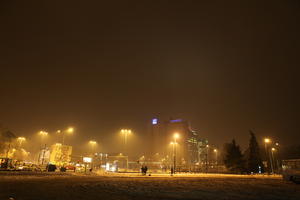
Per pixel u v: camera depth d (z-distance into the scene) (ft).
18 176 121.08
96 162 326.24
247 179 144.15
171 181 118.83
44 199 51.52
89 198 54.80
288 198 59.67
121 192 67.92
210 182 114.42
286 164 122.72
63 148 269.23
